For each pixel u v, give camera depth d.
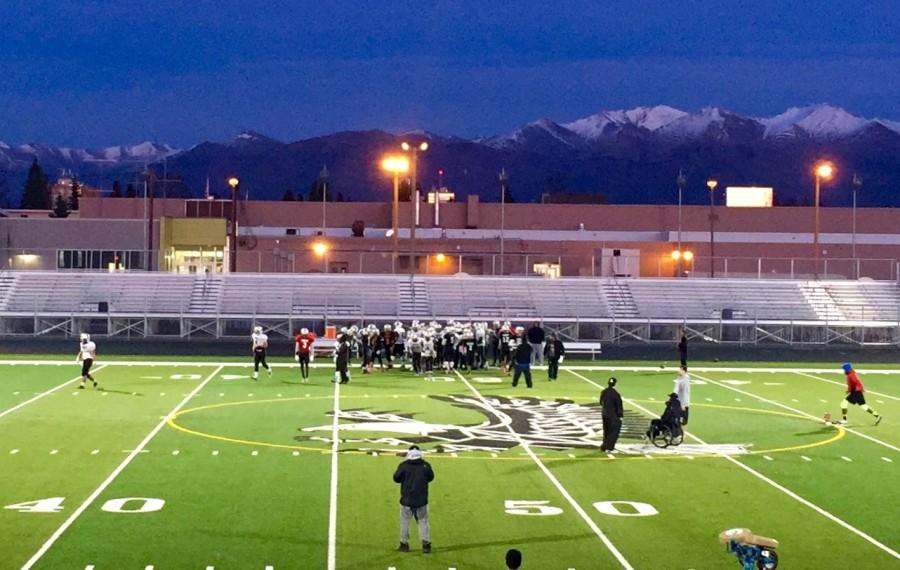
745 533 16.05
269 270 85.88
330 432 31.16
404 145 70.12
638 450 28.98
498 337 49.91
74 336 61.44
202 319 62.25
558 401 38.59
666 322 63.12
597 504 22.59
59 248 77.19
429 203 91.44
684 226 91.69
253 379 44.12
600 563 18.30
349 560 18.22
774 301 67.62
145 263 77.56
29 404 36.16
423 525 18.81
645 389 42.91
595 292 67.62
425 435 30.89
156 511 21.38
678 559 18.59
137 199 89.31
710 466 26.91
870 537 20.31
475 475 25.36
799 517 21.77
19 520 20.50
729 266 90.62
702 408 37.66
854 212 83.25
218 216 89.06
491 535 20.00
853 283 69.50
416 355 47.00
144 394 39.16
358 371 48.25
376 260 85.00
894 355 59.22
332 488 23.62
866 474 26.19
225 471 25.36
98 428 31.34
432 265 85.31
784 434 32.16
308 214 90.69
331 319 62.28
